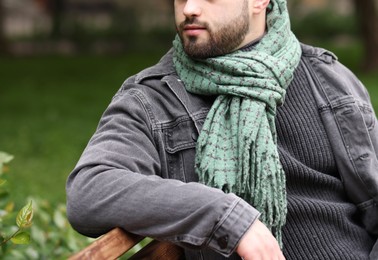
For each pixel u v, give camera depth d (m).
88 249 2.08
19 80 17.25
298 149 2.71
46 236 3.81
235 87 2.56
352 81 2.92
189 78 2.63
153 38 26.52
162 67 2.71
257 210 2.33
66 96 14.66
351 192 2.78
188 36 2.59
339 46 24.55
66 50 25.58
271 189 2.47
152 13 29.11
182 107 2.59
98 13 32.81
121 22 27.05
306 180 2.68
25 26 31.02
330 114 2.77
